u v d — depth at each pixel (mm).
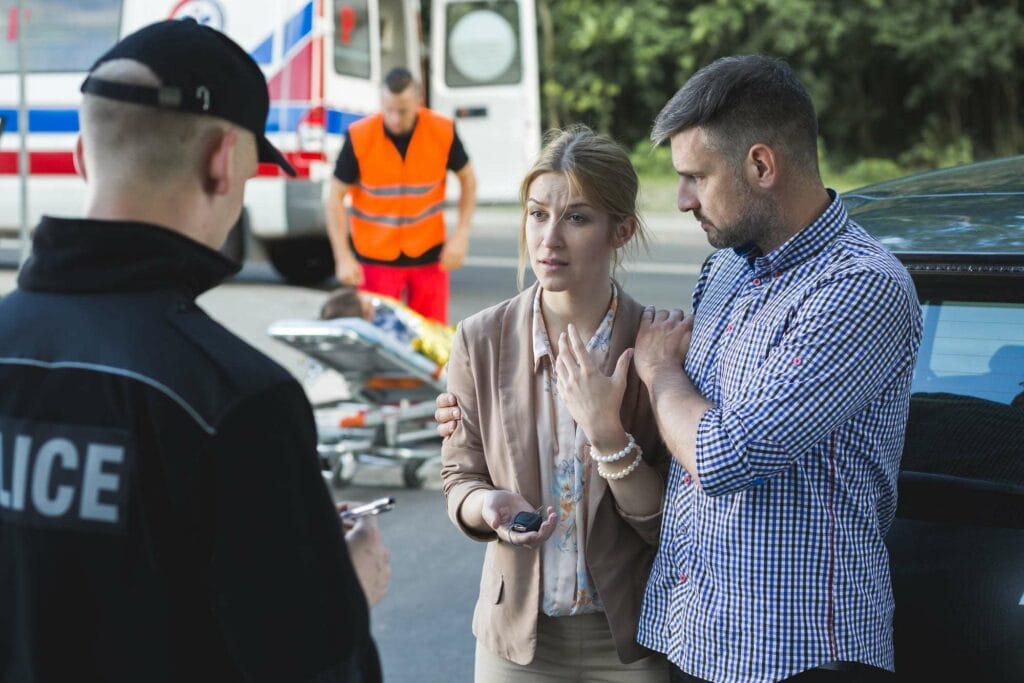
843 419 2051
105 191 1620
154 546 1537
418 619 4613
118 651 1545
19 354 1599
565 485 2469
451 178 12805
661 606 2307
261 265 12703
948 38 23703
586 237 2422
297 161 9961
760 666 2113
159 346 1563
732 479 2066
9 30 10586
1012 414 2514
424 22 18594
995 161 3334
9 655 1583
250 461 1534
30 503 1566
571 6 23656
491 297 11008
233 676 1573
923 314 2674
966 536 2465
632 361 2467
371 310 6184
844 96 24922
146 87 1589
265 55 9984
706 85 2123
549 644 2498
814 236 2137
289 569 1546
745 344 2172
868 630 2121
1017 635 2375
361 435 6469
